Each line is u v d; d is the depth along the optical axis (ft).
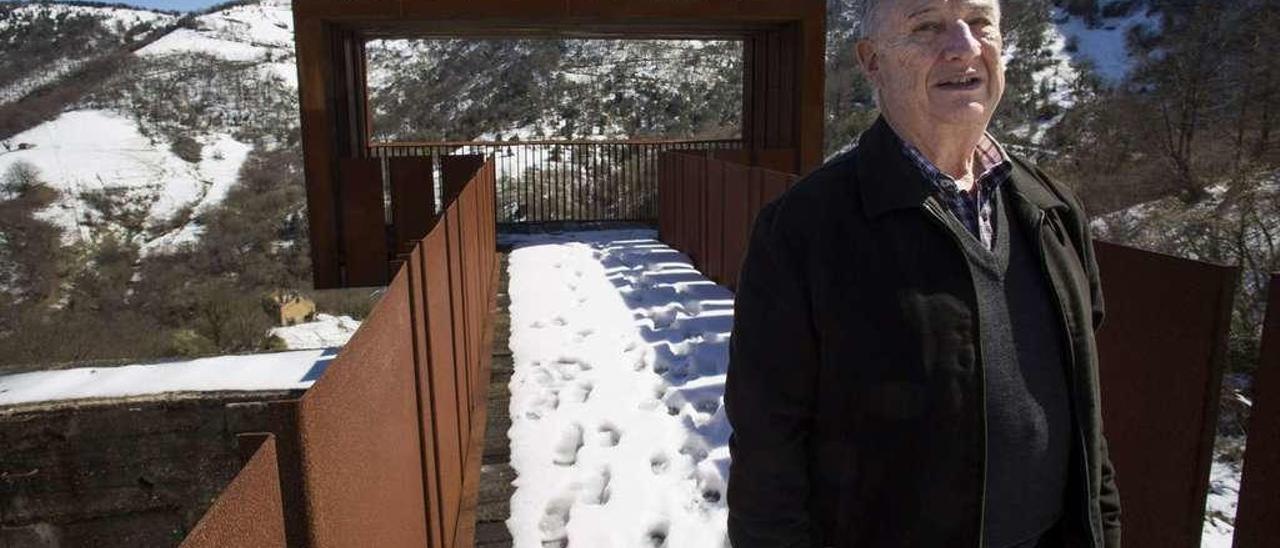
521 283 26.45
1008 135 121.70
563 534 11.44
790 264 4.77
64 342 102.06
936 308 4.57
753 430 4.94
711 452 13.33
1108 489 5.65
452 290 13.29
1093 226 64.54
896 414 4.62
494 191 31.58
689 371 17.17
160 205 191.42
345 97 34.91
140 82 292.61
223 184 204.85
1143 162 77.66
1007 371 4.75
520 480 12.84
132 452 21.80
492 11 31.86
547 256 31.12
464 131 211.20
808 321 4.78
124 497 21.98
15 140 235.81
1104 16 173.27
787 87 36.58
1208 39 89.92
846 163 5.00
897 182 4.68
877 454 4.71
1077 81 145.18
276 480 4.10
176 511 22.15
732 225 24.26
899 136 4.92
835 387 4.74
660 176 34.86
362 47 39.75
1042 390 4.89
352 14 31.40
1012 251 4.94
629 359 18.16
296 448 4.57
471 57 267.39
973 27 4.91
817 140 34.99
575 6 32.40
